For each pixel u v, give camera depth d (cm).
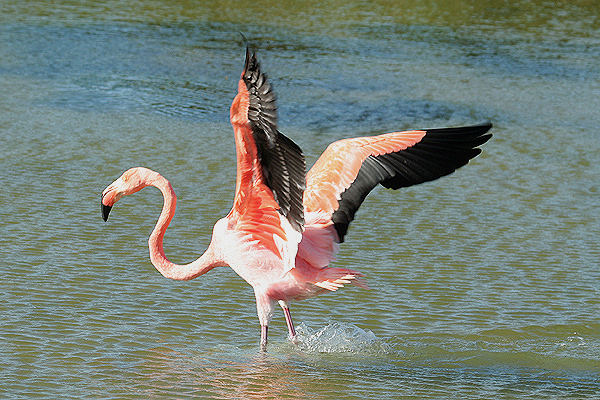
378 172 810
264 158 742
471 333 988
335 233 873
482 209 1523
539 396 821
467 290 1131
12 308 996
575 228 1434
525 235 1386
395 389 832
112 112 2105
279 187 746
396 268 1209
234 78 2558
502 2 4325
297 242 858
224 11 3750
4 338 912
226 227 927
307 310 1059
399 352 935
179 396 796
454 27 3659
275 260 907
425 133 802
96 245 1237
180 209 1423
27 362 858
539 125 2214
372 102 2366
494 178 1734
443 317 1038
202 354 909
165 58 2759
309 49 3048
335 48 3098
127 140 1855
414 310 1058
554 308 1073
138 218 1373
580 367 902
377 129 2086
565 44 3400
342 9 3981
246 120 698
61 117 2020
